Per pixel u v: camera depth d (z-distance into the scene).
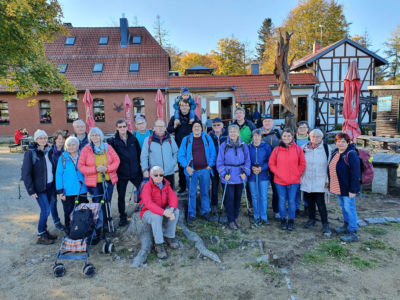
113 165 4.34
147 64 20.58
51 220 5.26
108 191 4.50
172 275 3.42
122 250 4.05
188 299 2.97
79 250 3.50
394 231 4.45
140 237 4.27
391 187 6.97
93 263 3.72
